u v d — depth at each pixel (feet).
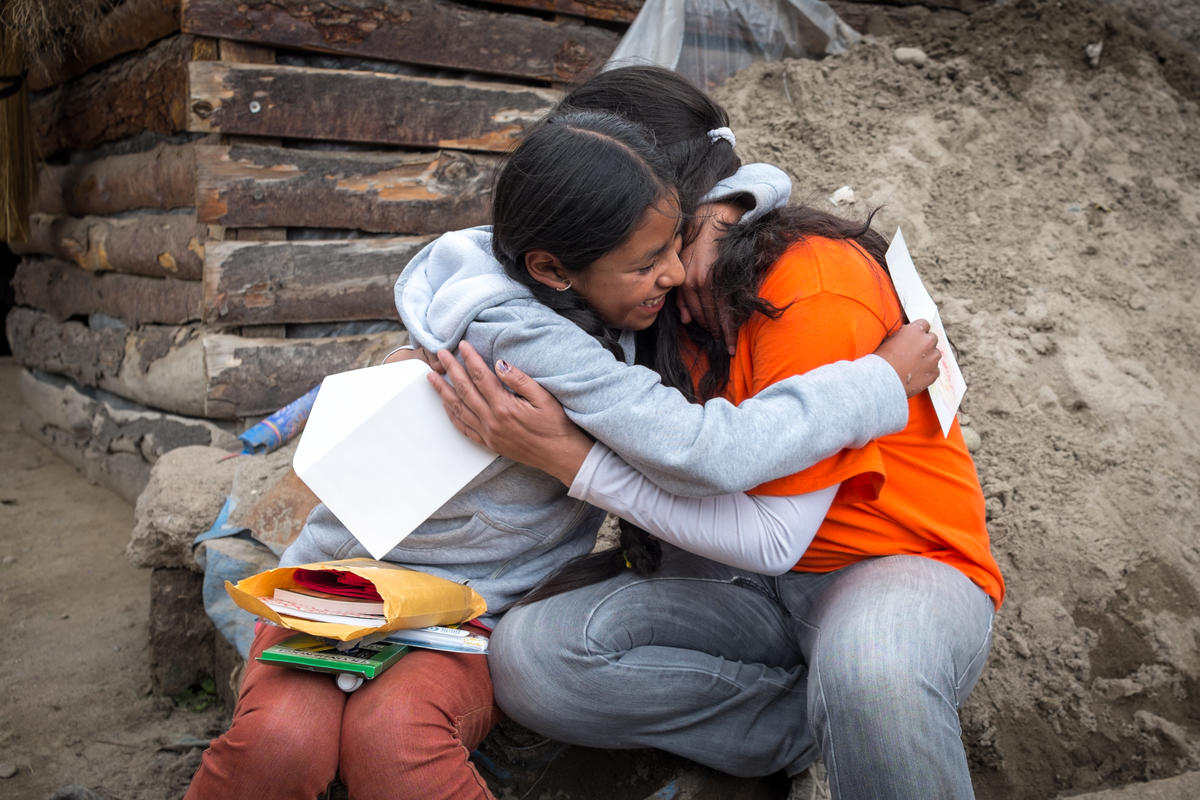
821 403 5.15
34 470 16.14
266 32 10.76
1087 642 8.25
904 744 4.97
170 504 9.20
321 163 11.23
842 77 13.21
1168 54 14.66
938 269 10.98
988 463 9.31
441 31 11.81
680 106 5.99
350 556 6.37
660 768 6.81
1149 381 10.34
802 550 5.53
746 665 6.23
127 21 12.36
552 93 12.58
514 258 5.61
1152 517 9.09
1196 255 12.14
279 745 5.21
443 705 5.46
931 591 5.52
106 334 14.25
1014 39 14.06
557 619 5.87
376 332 12.04
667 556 6.51
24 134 15.20
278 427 9.84
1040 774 7.70
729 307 5.67
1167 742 7.79
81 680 10.06
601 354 5.46
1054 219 11.98
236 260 10.94
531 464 5.63
